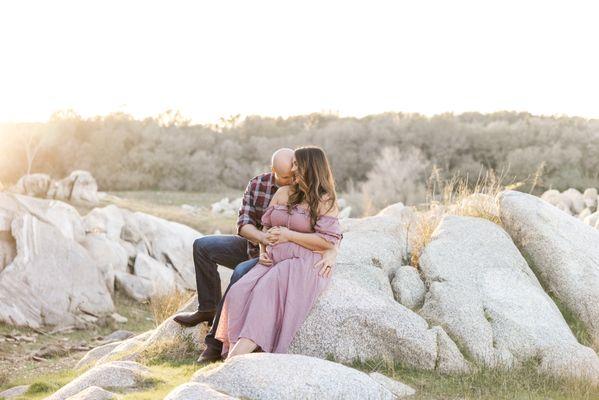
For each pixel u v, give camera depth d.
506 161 50.44
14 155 56.53
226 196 53.16
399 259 7.57
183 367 5.82
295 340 5.77
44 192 26.67
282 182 5.96
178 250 18.17
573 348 6.13
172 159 58.88
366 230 8.05
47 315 12.82
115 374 5.25
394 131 55.47
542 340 6.19
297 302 5.58
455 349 5.94
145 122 65.31
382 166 43.97
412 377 5.57
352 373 4.87
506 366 5.95
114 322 13.45
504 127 54.72
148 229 18.44
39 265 13.60
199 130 67.00
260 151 61.25
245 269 5.91
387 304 6.00
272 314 5.49
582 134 52.38
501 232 7.61
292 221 5.74
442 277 6.93
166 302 13.40
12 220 14.31
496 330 6.34
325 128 61.06
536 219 7.70
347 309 5.80
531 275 7.19
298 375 4.66
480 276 6.91
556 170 49.91
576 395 5.38
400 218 9.24
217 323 5.91
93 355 8.16
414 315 6.03
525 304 6.59
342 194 49.38
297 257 5.70
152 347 6.48
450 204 8.88
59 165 57.78
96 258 15.69
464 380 5.58
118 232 17.44
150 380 5.25
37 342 11.56
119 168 58.47
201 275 6.29
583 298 7.02
